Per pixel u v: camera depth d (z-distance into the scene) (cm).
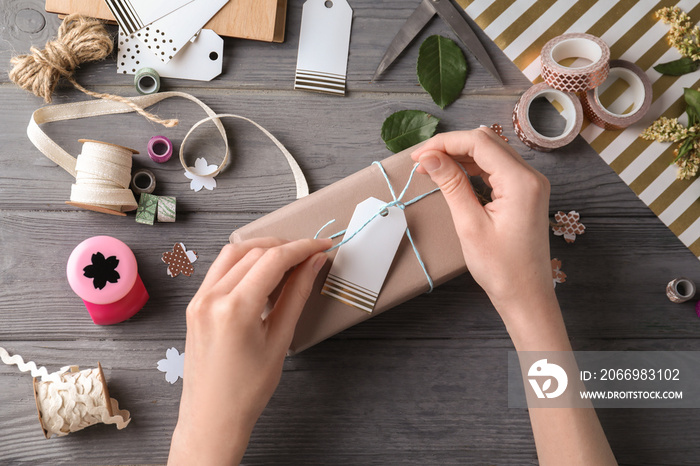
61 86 105
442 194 91
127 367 102
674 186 108
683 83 110
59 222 103
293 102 108
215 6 104
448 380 104
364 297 88
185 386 78
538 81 109
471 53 109
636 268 108
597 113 104
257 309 74
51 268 103
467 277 106
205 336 74
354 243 87
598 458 82
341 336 104
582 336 107
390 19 109
